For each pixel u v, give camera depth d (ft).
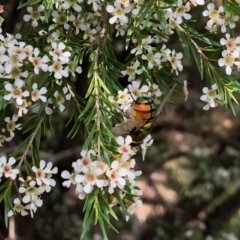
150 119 1.48
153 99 1.58
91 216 1.33
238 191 3.49
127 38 1.44
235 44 1.45
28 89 1.41
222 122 3.80
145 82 1.58
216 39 2.01
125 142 1.36
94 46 1.47
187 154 3.69
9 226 2.57
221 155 3.74
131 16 1.44
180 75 3.34
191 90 3.47
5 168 1.41
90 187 1.32
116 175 1.32
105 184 1.33
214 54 1.48
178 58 1.55
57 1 1.41
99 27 1.53
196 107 3.61
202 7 2.57
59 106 1.45
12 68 1.39
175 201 3.75
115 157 1.35
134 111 1.47
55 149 3.01
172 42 2.77
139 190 1.42
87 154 1.33
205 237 3.49
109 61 1.47
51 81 1.44
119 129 1.45
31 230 3.12
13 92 1.39
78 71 1.45
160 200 3.75
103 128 1.36
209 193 3.59
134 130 1.46
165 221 3.61
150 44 1.56
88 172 1.32
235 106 3.80
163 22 1.36
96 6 1.44
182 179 3.79
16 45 1.44
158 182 3.85
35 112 1.48
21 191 1.42
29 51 1.40
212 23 1.46
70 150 2.77
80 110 1.45
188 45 1.48
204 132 3.60
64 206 3.30
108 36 1.50
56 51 1.40
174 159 3.88
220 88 1.46
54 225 3.25
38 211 3.18
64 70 1.41
